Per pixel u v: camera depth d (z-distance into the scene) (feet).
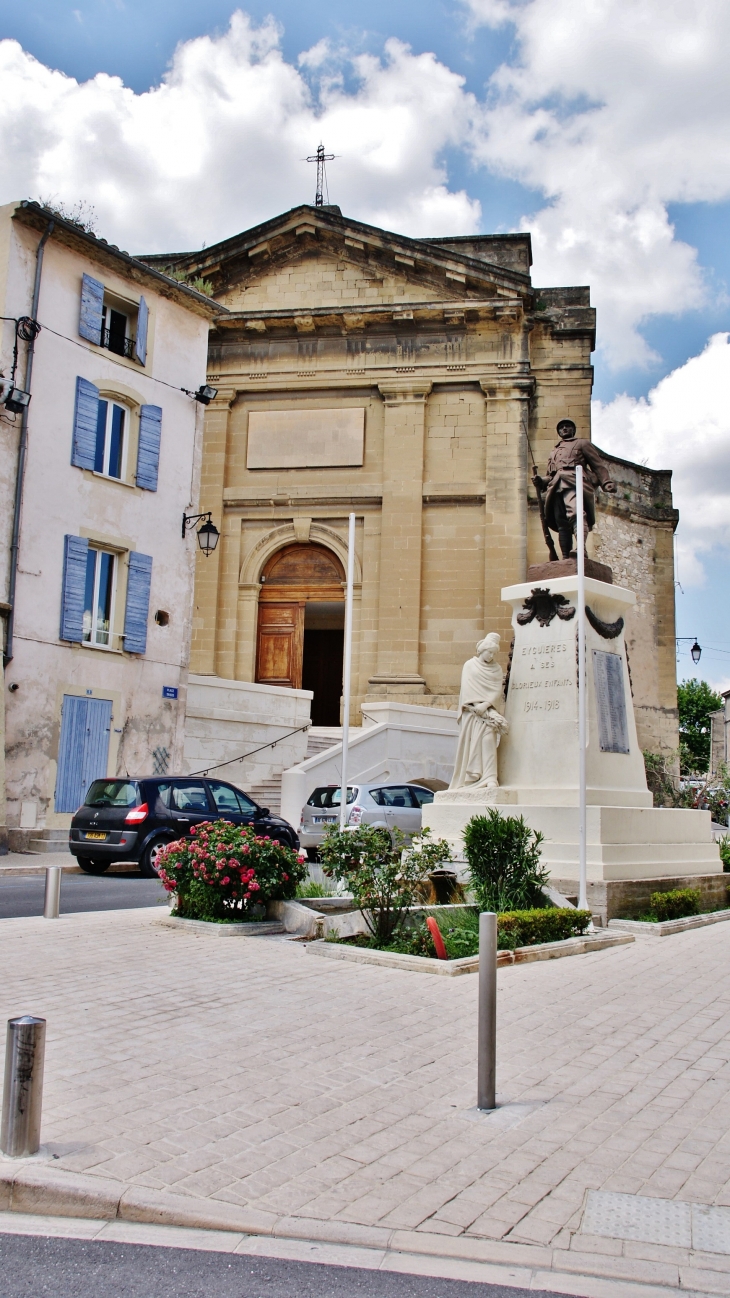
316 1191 13.52
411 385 90.68
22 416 60.95
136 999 22.63
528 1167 14.43
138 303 69.92
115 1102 16.30
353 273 93.81
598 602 41.75
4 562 59.62
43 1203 13.24
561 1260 12.00
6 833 57.82
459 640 87.10
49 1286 11.40
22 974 24.45
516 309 89.30
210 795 52.03
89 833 50.01
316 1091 17.21
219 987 24.07
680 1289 11.51
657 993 25.16
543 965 28.25
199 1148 14.67
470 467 89.51
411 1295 11.30
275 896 33.55
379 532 89.71
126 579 67.67
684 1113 16.70
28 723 60.39
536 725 40.98
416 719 79.97
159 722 69.10
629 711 42.70
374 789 60.49
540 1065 19.04
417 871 30.45
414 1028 21.13
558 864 37.19
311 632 108.06
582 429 90.53
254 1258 12.07
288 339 93.56
